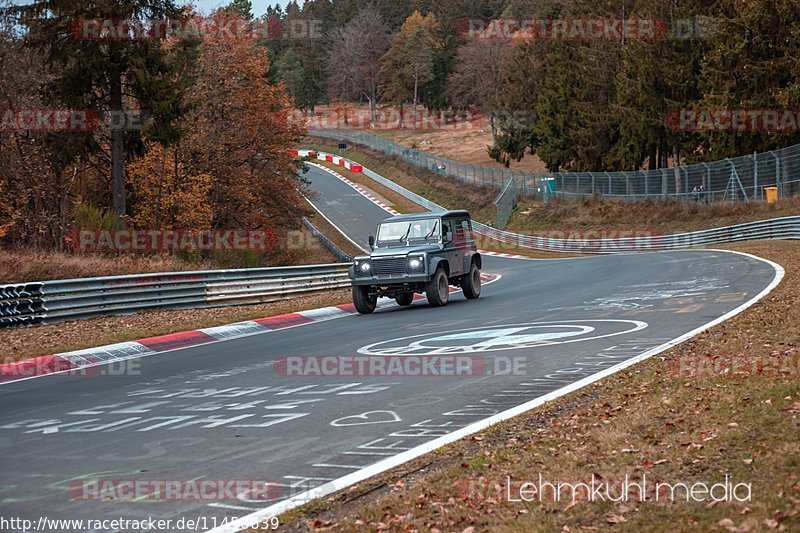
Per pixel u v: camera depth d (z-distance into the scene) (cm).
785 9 5238
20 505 672
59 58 3894
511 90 10131
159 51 3997
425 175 10725
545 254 6581
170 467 779
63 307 2273
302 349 1658
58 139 3897
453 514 585
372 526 577
